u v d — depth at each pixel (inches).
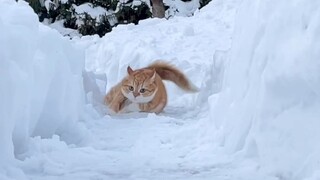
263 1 48.6
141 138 58.4
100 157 49.9
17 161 44.4
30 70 47.0
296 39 42.6
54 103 54.0
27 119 46.7
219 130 52.7
